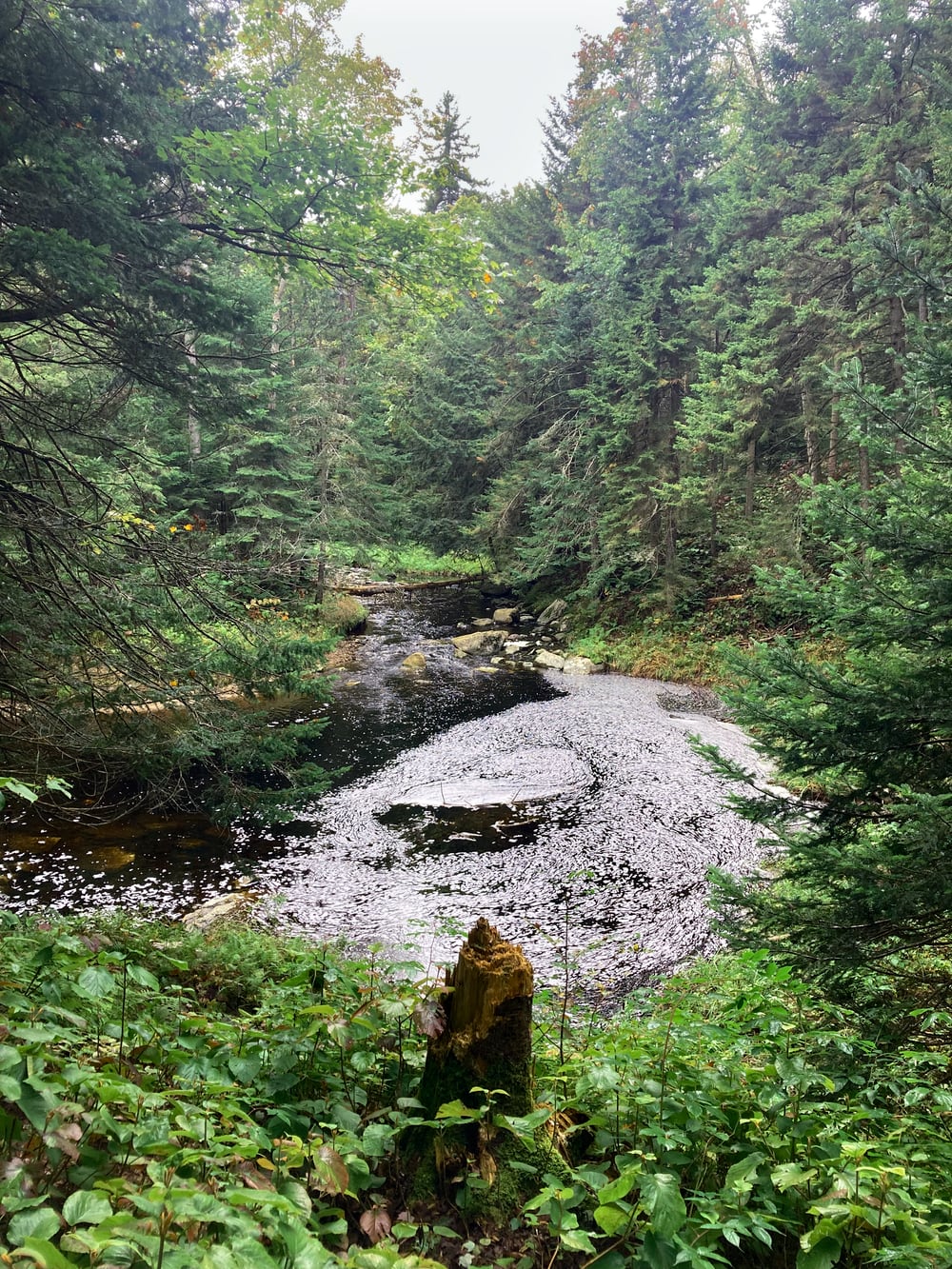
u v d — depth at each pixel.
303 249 8.85
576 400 25.41
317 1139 2.39
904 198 5.36
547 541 24.75
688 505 20.61
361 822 12.08
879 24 17.39
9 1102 2.11
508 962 2.85
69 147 6.22
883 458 5.51
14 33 5.96
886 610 5.25
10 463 7.88
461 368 31.03
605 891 9.91
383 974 3.64
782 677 5.42
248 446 20.84
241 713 8.21
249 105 8.01
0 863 10.30
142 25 6.98
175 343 7.85
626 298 22.41
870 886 4.49
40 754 7.29
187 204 7.97
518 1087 2.81
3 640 6.95
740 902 5.11
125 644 7.41
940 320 5.77
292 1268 1.57
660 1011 4.45
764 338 18.41
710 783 13.35
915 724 5.10
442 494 31.00
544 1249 2.39
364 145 7.80
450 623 27.69
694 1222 2.29
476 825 11.96
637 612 23.34
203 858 10.71
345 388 24.78
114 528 7.49
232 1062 2.74
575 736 15.97
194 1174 2.09
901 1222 2.28
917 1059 3.16
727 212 20.67
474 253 9.00
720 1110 2.79
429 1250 2.33
